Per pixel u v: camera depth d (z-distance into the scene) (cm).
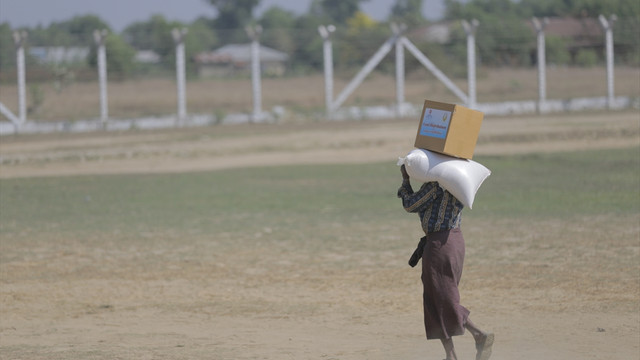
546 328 2680
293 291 3441
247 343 2578
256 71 14412
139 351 2470
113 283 3659
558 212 5197
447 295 2155
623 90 16650
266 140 11200
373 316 2977
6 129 13200
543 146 9512
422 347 2480
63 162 9388
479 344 2175
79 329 2861
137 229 5034
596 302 3045
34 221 5372
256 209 5781
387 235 4694
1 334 2789
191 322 2950
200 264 4031
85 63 18012
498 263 3816
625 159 7794
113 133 12838
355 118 14638
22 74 13562
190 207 5909
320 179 7512
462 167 2153
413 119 14200
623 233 4419
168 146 10750
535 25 15150
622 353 2312
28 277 3806
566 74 19525
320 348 2481
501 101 16050
